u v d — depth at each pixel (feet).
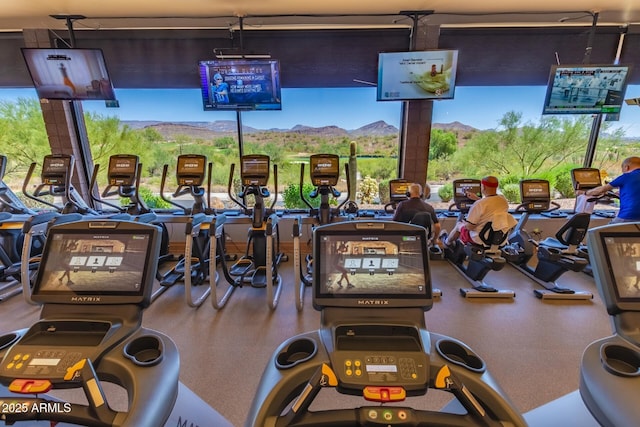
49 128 13.73
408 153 14.11
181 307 9.27
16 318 8.72
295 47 13.23
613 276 3.51
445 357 3.04
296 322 8.44
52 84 11.88
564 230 9.60
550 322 8.50
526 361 6.86
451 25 12.71
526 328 8.21
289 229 14.43
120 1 10.45
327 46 13.21
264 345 7.42
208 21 12.25
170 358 3.19
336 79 13.53
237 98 12.06
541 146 14.19
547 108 11.94
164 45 13.19
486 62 13.14
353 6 10.93
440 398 5.84
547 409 4.74
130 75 13.47
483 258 9.82
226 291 10.35
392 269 3.47
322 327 3.37
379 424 2.63
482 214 9.79
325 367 2.87
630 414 2.66
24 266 7.96
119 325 3.31
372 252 3.52
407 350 3.06
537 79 13.29
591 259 3.74
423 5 10.91
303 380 2.90
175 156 14.55
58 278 3.45
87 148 14.64
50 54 11.39
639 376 2.94
